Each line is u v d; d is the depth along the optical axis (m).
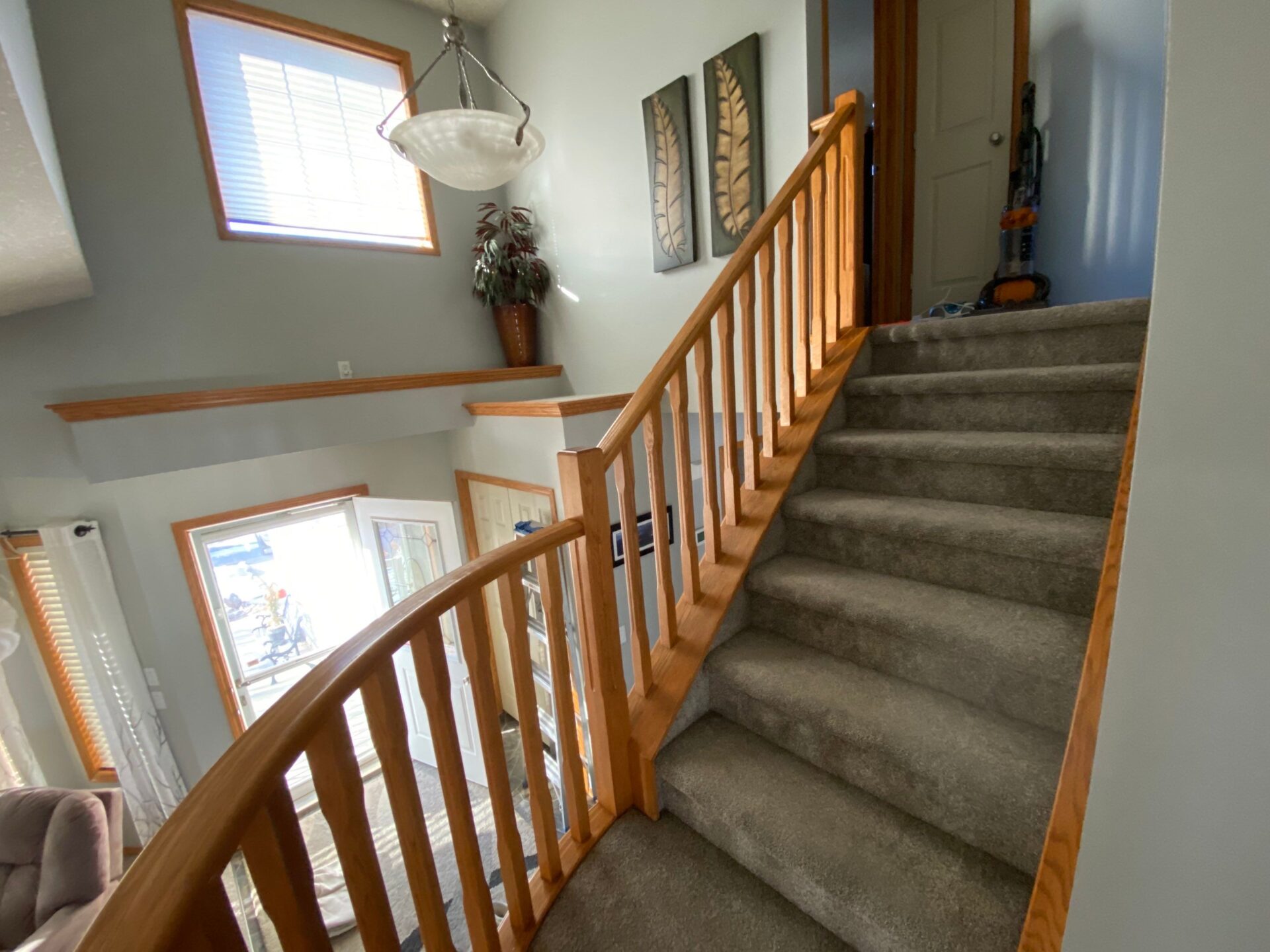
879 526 1.44
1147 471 0.44
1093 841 0.54
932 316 2.34
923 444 1.53
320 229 3.22
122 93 2.58
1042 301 2.21
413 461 3.85
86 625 2.94
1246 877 0.44
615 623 1.31
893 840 1.05
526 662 1.09
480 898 0.97
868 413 1.89
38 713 3.19
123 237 2.63
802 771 1.25
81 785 3.35
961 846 1.03
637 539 1.35
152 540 3.04
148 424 2.38
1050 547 1.19
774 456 1.74
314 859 3.20
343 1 3.12
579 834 1.25
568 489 1.23
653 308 2.96
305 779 3.63
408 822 0.81
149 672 3.14
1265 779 0.42
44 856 2.57
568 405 2.69
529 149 1.89
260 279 3.01
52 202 1.66
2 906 2.54
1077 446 1.30
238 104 2.93
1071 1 2.22
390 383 3.05
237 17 2.84
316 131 3.18
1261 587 0.39
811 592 1.41
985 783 0.98
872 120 2.77
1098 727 0.52
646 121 2.69
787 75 2.17
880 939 0.93
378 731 0.77
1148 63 2.08
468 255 3.77
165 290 2.75
